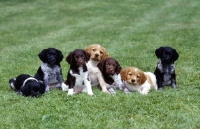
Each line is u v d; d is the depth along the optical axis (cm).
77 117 693
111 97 805
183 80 978
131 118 687
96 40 1689
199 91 860
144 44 1545
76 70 849
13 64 1201
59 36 1836
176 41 1568
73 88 866
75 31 1977
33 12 2716
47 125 653
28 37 1820
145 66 1145
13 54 1391
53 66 890
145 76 866
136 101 768
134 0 3219
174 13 2516
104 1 3216
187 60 1205
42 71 885
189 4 2895
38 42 1677
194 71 1060
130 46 1512
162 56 895
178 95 820
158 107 737
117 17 2458
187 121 659
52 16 2545
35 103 774
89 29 2034
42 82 870
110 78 894
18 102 791
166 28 1952
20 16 2547
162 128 637
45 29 2050
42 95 835
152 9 2747
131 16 2481
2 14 2623
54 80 906
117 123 659
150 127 639
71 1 3247
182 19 2256
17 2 3194
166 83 941
